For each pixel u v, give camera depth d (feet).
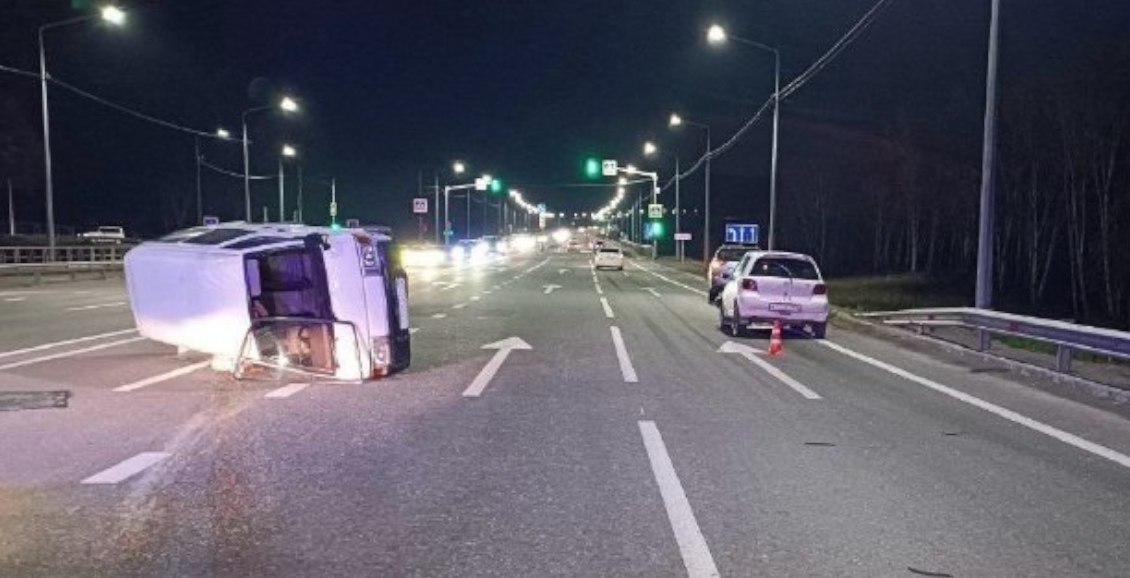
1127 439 30.48
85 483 23.95
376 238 42.57
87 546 19.15
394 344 42.88
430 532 20.24
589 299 101.40
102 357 47.85
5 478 24.40
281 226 44.27
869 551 19.22
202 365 45.06
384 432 30.50
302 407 34.83
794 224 318.45
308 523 20.80
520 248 402.93
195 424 31.48
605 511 21.89
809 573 17.95
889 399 38.19
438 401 36.42
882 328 67.82
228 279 39.83
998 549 19.45
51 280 133.18
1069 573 18.13
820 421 33.14
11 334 58.95
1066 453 28.35
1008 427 32.37
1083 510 22.31
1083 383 40.78
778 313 62.39
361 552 18.92
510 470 25.67
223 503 22.29
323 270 40.47
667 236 447.83
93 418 32.35
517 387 40.11
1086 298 170.91
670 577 17.66
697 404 36.40
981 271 56.85
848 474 25.52
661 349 55.36
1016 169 188.03
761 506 22.36
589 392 39.01
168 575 17.56
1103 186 166.20
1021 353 53.52
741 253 96.78
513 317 76.64
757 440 29.81
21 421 31.78
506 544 19.49
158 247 42.19
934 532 20.52
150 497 22.75
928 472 25.82
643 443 29.22
